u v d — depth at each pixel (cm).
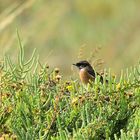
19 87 1158
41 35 2728
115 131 1124
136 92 1162
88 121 1099
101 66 1299
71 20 3728
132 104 1147
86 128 1080
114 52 3372
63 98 1145
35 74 1195
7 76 1179
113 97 1138
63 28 3594
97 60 1291
